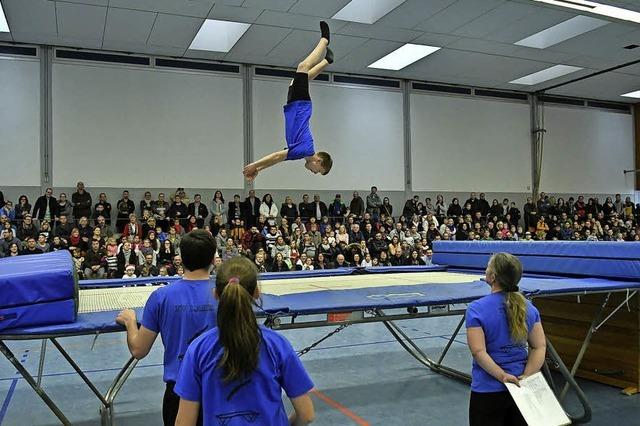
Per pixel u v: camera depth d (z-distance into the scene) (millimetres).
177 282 2535
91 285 5539
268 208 14312
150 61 14055
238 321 1750
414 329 8500
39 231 11844
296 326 3811
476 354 2727
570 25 12984
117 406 4875
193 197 14406
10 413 4664
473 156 17875
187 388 1800
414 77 16766
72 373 6023
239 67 14969
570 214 18344
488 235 15789
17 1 10477
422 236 14680
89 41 12867
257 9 11164
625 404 4684
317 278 5844
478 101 18031
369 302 3822
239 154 14914
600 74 16500
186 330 2400
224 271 1965
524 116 18781
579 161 19609
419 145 17109
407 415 4547
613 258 4883
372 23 12055
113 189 13625
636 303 5020
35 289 2871
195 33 12430
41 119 13000
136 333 2648
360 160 16312
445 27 12359
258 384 1769
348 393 5172
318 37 12867
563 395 4453
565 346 5672
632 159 20500
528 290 4191
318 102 15891
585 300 5465
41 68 13023
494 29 12492
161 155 14117
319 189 15828
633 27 12336
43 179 12992
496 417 2756
